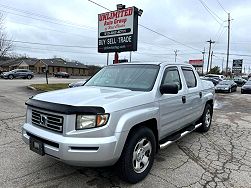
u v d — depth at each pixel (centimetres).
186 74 547
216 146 556
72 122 312
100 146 307
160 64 462
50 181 364
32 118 364
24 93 1606
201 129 658
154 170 414
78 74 9138
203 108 623
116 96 359
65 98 347
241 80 4059
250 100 1708
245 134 673
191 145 558
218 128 738
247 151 529
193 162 456
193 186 365
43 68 8281
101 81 480
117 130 322
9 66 8994
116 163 346
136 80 440
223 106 1337
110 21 1920
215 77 3675
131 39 1823
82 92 386
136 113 353
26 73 4156
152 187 357
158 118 406
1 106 1004
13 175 379
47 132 332
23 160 435
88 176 382
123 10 1841
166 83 448
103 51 1995
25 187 345
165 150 518
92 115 312
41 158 444
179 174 403
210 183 375
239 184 375
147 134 376
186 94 505
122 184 362
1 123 705
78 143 305
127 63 506
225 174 409
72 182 363
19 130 633
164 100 422
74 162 312
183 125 515
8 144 519
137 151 365
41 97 366
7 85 2284
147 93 392
